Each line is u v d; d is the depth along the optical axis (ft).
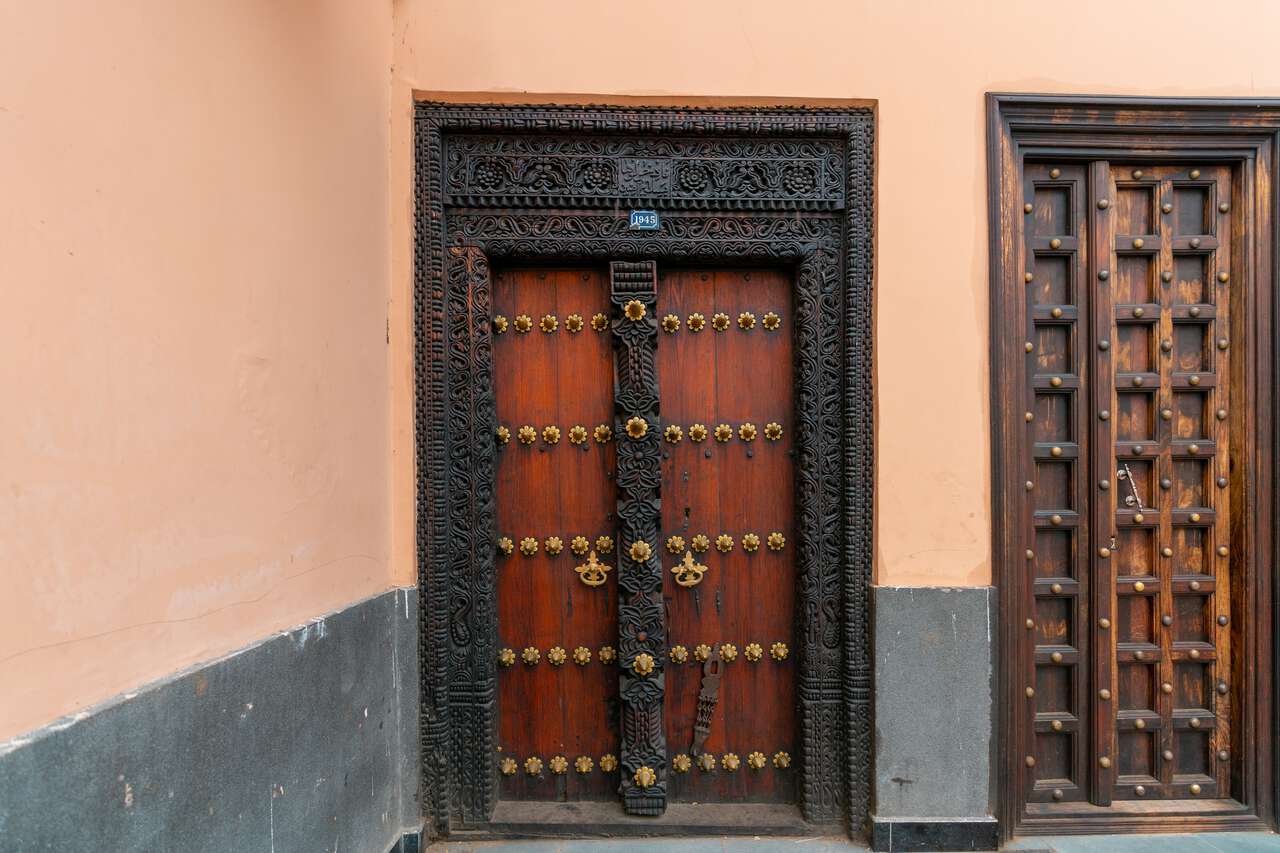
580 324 8.43
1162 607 8.29
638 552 8.12
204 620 4.64
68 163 3.67
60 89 3.62
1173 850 7.75
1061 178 8.26
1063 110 7.91
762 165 8.12
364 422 7.00
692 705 8.50
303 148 5.98
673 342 8.51
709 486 8.49
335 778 6.14
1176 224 8.36
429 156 7.87
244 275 5.15
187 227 4.56
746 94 7.78
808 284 8.17
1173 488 8.33
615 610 8.43
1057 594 8.18
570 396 8.45
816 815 8.11
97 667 3.77
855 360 7.95
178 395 4.44
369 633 6.84
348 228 6.75
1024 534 8.08
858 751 7.93
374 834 6.88
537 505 8.42
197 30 4.68
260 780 5.06
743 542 8.41
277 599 5.48
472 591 8.07
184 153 4.54
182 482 4.46
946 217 7.85
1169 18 7.89
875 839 7.72
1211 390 8.29
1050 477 8.28
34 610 3.41
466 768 8.07
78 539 3.67
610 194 8.05
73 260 3.68
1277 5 7.91
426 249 7.89
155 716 4.07
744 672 8.49
